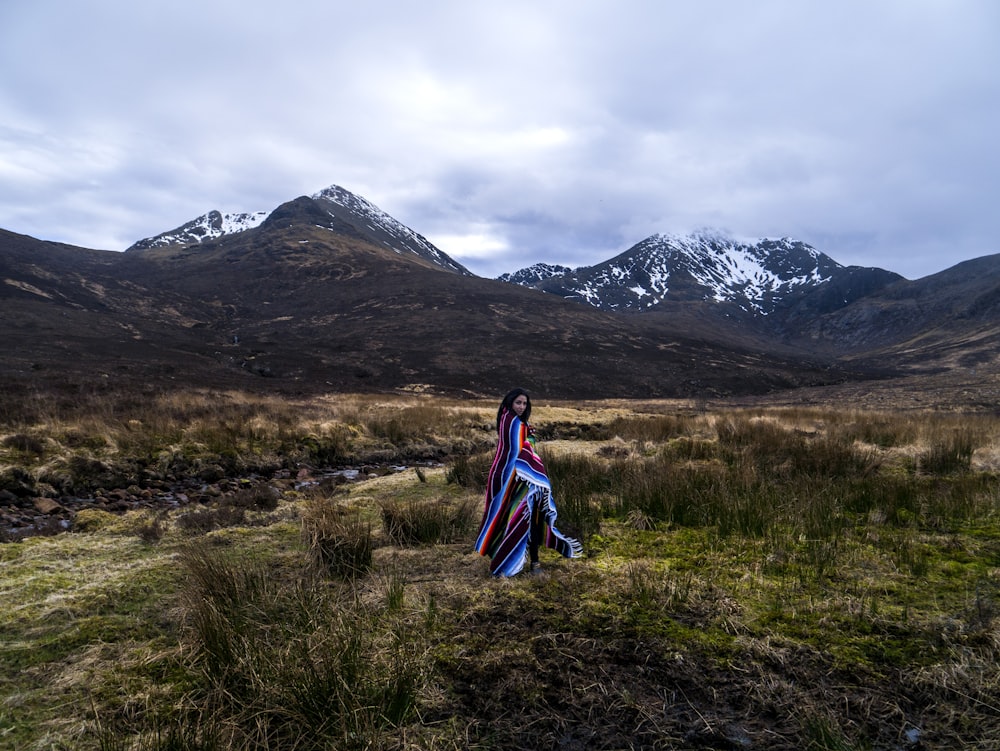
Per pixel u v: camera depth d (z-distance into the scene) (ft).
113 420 39.88
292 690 10.04
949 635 12.09
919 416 67.51
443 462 44.62
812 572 15.56
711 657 11.63
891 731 9.56
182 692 10.48
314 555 16.38
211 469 35.55
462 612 13.44
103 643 12.17
